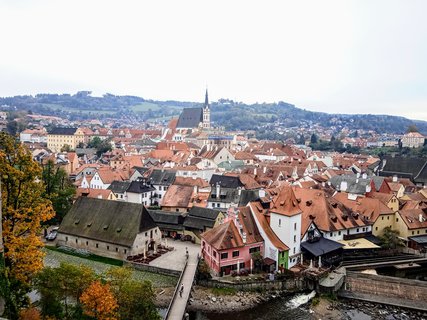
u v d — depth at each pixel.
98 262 89.81
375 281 84.56
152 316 56.19
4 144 54.06
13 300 47.00
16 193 53.84
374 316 76.62
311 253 91.69
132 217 95.00
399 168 190.62
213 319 72.62
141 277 83.19
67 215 101.69
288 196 91.25
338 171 190.75
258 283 82.19
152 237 97.44
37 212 55.16
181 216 110.69
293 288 84.44
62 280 54.72
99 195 131.88
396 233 108.88
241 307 76.69
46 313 53.56
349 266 92.25
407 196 139.00
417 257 100.25
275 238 91.12
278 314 75.25
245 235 87.75
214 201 125.50
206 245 91.38
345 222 104.56
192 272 84.06
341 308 79.19
